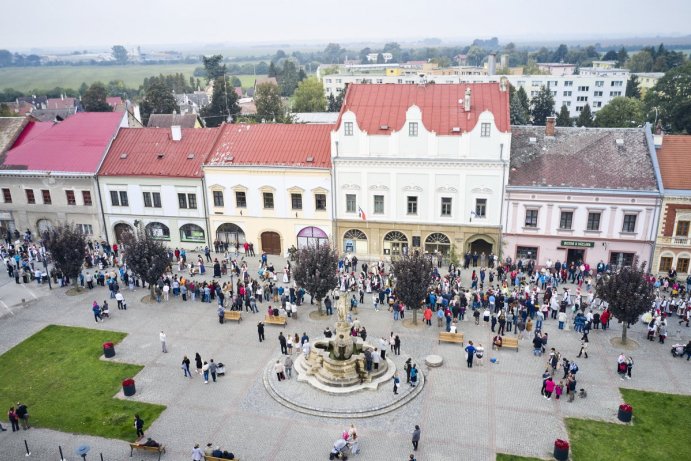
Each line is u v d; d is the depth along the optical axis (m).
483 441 31.97
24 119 73.06
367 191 57.59
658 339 43.22
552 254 55.59
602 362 40.03
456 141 54.00
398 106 57.28
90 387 38.09
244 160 60.25
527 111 141.50
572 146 56.59
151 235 52.69
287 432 33.09
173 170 62.25
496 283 53.34
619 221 52.75
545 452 31.05
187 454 31.39
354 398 35.69
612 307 40.84
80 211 66.12
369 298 51.47
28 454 31.56
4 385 38.62
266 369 39.66
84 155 66.12
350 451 30.88
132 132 67.69
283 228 61.34
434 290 47.31
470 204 55.81
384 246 59.69
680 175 52.12
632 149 54.88
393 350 41.41
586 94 178.88
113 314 49.22
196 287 52.25
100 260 59.34
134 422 34.25
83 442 32.56
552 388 35.38
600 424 33.28
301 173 58.47
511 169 55.56
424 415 34.41
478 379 38.16
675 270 52.16
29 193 67.12
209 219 62.91
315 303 50.94
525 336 43.91
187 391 37.47
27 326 47.16
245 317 48.16
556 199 53.50
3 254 62.28
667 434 32.31
